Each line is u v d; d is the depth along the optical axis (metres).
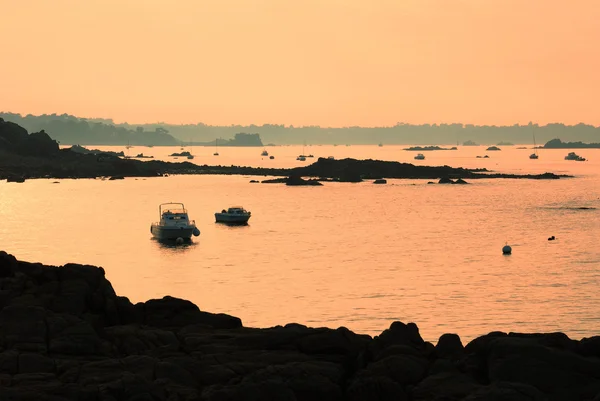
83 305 106.75
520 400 84.44
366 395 89.06
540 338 96.06
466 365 92.50
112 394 85.19
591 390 87.25
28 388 84.62
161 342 100.50
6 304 103.44
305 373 91.44
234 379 91.12
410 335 101.31
